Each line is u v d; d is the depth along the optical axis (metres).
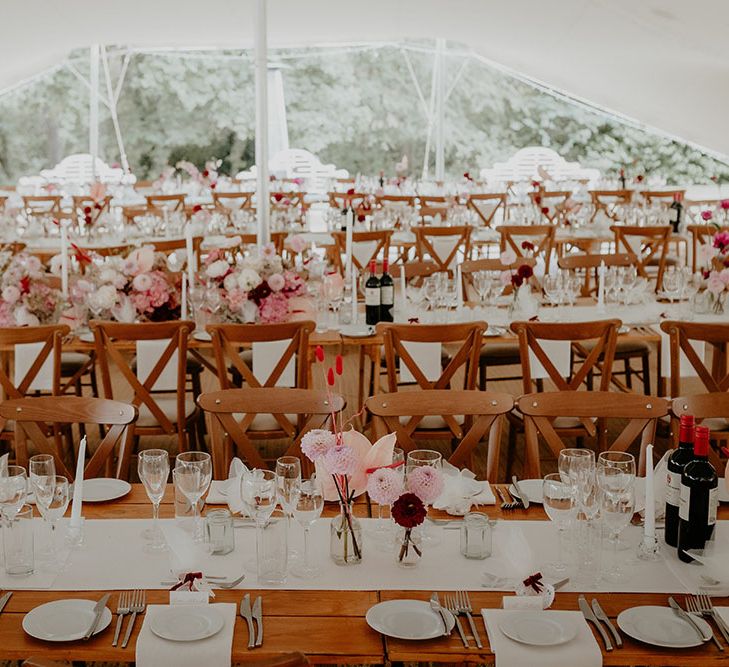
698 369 4.53
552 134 16.78
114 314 5.01
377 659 1.95
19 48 10.77
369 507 2.70
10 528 2.30
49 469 2.36
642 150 16.67
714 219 10.24
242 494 2.25
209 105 16.72
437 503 2.67
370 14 10.51
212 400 3.27
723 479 2.92
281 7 10.10
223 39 12.02
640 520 2.61
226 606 2.08
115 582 2.25
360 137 16.80
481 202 12.05
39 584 2.23
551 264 9.42
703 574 2.28
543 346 4.53
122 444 3.21
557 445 3.21
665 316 5.34
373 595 2.19
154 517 2.51
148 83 16.50
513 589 2.22
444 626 2.02
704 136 10.70
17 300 4.90
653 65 9.30
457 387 6.70
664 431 5.39
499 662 1.92
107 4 9.66
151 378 4.44
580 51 9.91
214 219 9.23
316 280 6.07
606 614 2.11
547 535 2.52
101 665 3.04
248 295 4.98
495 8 9.42
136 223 8.92
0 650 1.97
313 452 2.28
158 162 16.83
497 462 3.24
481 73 16.56
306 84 16.58
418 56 16.56
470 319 5.28
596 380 6.73
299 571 2.29
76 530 2.44
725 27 7.44
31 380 4.48
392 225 9.45
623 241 7.91
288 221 9.50
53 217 9.73
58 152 16.56
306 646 1.97
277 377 4.50
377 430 3.28
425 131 16.80
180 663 1.91
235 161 16.94
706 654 1.96
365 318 5.30
